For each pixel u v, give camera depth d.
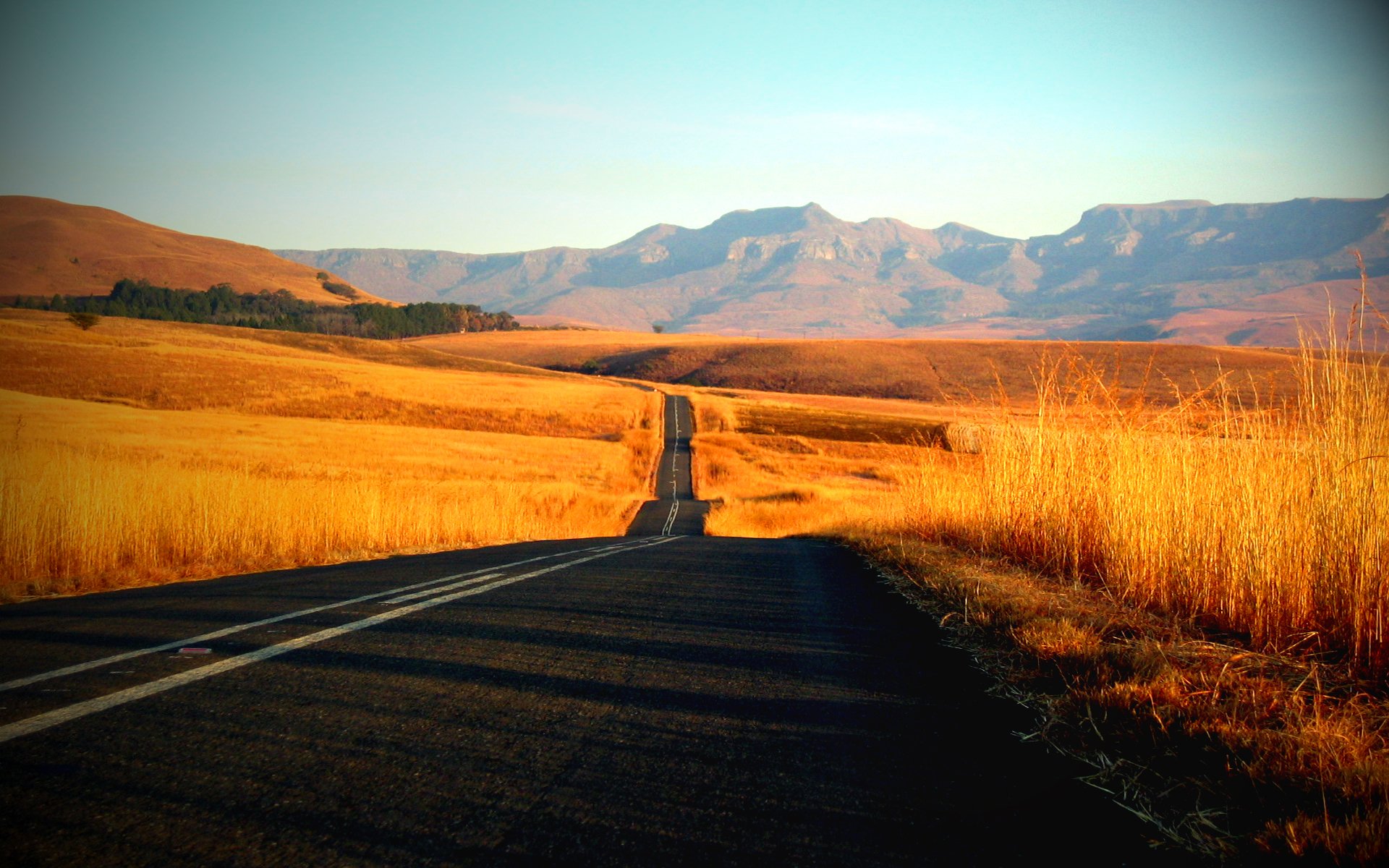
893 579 7.33
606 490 44.22
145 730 2.92
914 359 144.12
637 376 156.12
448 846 2.19
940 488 10.21
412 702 3.37
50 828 2.18
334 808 2.38
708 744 3.04
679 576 7.50
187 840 2.15
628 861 2.14
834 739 3.15
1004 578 6.41
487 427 65.62
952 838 2.35
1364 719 3.18
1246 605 4.63
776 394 116.75
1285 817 2.49
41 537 7.63
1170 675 3.64
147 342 84.94
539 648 4.36
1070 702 3.52
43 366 65.81
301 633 4.53
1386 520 4.12
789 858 2.19
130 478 10.05
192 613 5.13
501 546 12.52
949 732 3.25
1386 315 4.66
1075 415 7.74
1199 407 6.14
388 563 8.85
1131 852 2.30
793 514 29.88
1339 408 4.77
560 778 2.67
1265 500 4.88
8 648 4.09
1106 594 5.68
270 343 124.50
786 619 5.44
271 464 33.19
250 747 2.80
